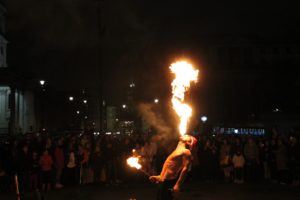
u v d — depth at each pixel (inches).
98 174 812.6
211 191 700.0
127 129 2615.7
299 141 805.9
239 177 846.5
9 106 2119.8
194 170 863.1
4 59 2507.4
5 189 687.7
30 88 2447.1
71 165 776.9
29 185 695.7
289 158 807.7
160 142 826.2
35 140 755.4
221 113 2527.1
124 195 655.8
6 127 2128.4
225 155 871.1
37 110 2559.1
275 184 804.6
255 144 864.9
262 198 620.4
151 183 808.9
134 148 829.2
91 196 647.1
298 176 800.9
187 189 725.9
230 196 641.6
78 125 3034.0
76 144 802.2
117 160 825.5
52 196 647.8
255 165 858.8
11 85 2123.5
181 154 324.5
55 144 758.5
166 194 325.7
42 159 719.7
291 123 1440.7
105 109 1646.2
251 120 1745.8
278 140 829.8
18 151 689.0
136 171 832.9
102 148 818.2
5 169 681.0
